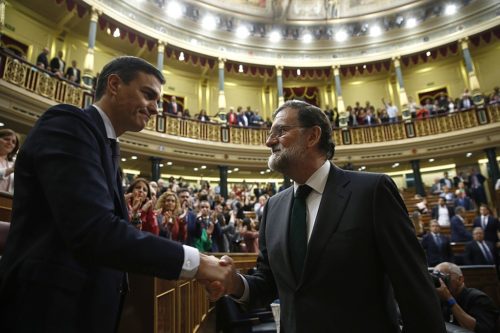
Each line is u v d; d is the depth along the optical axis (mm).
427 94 15250
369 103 15320
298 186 1465
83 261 861
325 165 1450
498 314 2592
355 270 1180
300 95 16156
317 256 1223
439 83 15117
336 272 1185
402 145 13117
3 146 3033
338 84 14523
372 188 1272
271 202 1638
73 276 917
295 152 1414
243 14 14078
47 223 943
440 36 13812
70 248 845
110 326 1011
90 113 1159
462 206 9078
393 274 1136
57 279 888
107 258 844
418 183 12906
